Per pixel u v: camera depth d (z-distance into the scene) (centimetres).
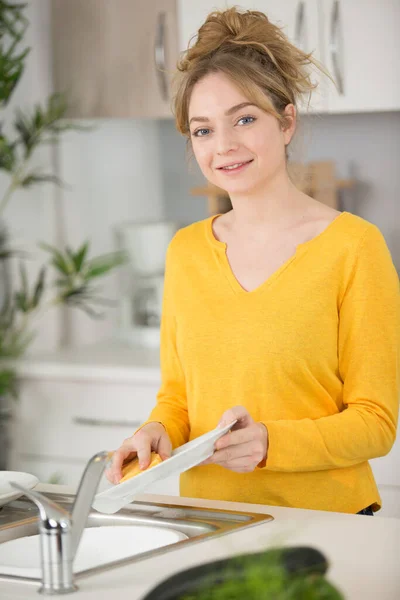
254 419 181
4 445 357
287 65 184
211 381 185
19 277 367
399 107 298
